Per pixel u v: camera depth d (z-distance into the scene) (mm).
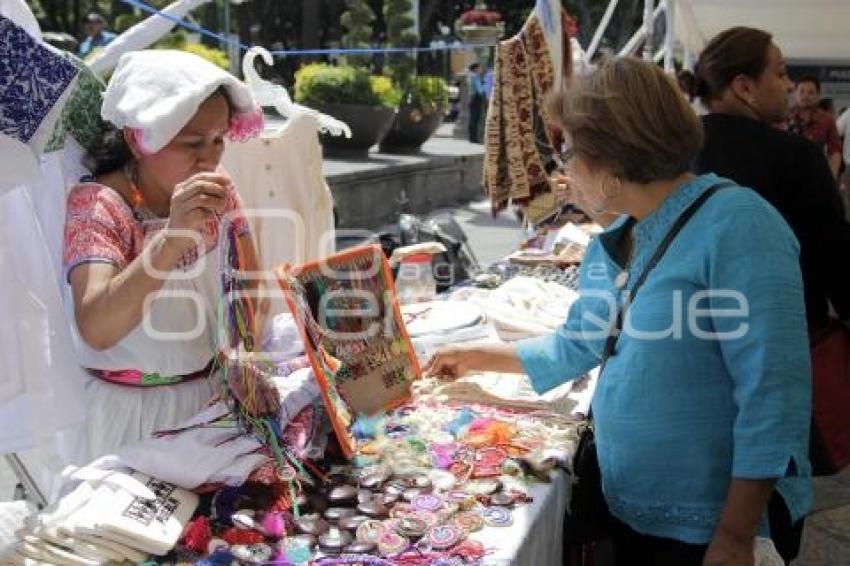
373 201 9180
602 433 1594
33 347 1543
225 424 1604
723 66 2602
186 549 1363
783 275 1356
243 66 2533
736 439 1373
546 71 3996
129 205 1646
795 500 1555
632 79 1422
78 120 1644
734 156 2521
